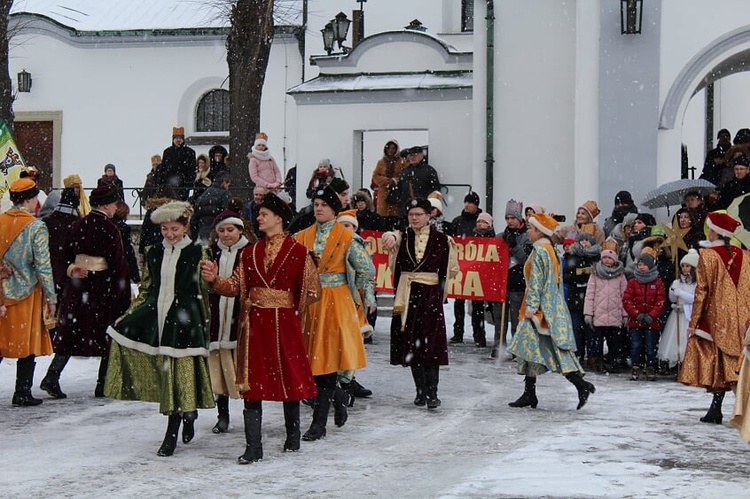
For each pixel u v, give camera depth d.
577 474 8.02
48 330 11.34
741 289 10.34
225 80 28.98
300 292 8.84
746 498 7.33
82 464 8.45
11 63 31.59
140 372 8.85
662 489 7.56
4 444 9.23
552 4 20.89
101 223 11.59
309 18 29.97
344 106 24.22
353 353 9.90
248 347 8.66
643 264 13.67
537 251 11.29
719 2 19.55
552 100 20.94
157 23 31.09
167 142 31.06
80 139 31.45
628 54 19.70
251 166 20.42
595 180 19.92
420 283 11.27
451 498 7.29
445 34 29.09
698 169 29.11
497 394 12.27
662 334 13.85
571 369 11.11
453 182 23.75
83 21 31.72
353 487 7.68
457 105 23.72
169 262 8.92
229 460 8.65
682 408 11.41
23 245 11.03
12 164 16.33
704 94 29.23
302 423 10.38
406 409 11.20
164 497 7.41
